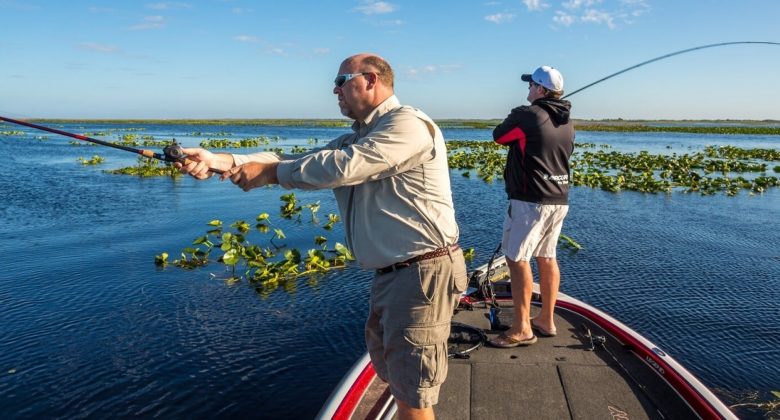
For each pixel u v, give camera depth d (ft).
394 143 7.15
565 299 16.12
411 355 7.83
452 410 10.90
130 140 135.95
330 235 33.86
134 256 28.76
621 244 32.27
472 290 17.26
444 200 7.73
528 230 12.75
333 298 23.03
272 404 15.48
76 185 54.03
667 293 24.22
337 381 16.60
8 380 16.46
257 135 191.72
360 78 7.79
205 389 16.16
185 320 20.74
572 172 67.26
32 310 21.47
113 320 20.66
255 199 46.80
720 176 68.59
